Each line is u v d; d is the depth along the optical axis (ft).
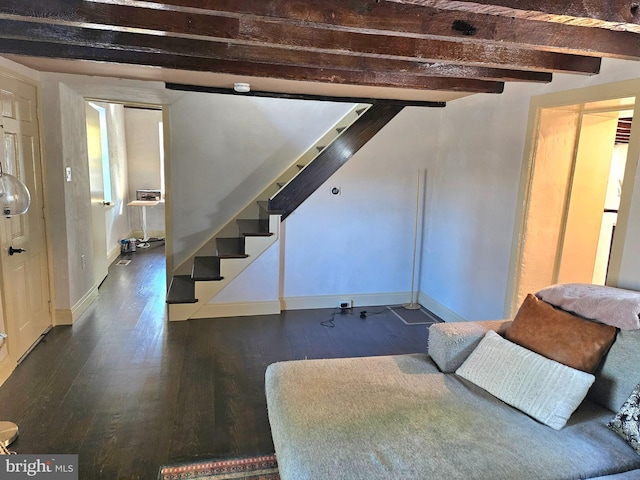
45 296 11.57
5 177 7.63
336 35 6.81
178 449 7.06
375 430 5.55
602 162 10.18
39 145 11.10
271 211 13.19
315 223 13.88
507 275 10.75
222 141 14.97
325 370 7.13
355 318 13.60
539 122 9.67
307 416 5.79
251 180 15.49
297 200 13.60
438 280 14.17
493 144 11.27
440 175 14.06
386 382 6.81
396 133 13.99
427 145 14.32
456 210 13.07
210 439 7.35
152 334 11.77
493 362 6.82
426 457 5.08
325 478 4.69
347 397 6.31
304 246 13.92
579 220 10.40
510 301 10.64
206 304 13.09
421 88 10.22
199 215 15.21
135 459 6.79
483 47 7.48
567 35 6.34
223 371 9.81
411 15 5.72
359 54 7.05
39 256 11.14
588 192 10.28
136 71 10.25
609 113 9.66
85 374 9.44
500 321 8.09
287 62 8.16
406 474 4.79
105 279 16.88
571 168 10.15
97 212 15.69
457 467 4.93
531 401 6.09
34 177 10.83
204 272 13.46
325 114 15.83
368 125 13.76
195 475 6.47
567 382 5.98
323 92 12.58
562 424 5.76
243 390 9.01
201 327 12.39
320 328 12.64
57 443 7.11
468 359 7.21
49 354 10.36
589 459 5.17
